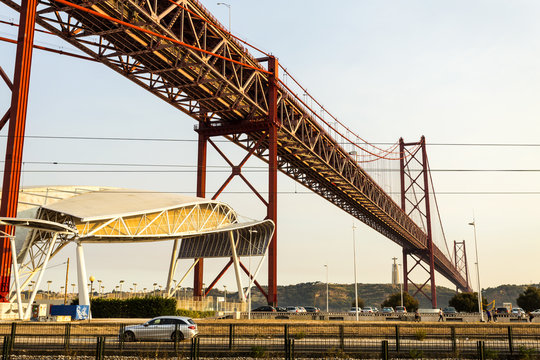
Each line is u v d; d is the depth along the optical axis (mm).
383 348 20938
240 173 75000
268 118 72188
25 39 39219
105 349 22938
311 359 22234
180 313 55156
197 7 54656
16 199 37125
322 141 89438
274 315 59719
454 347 22766
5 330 29469
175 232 63375
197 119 75375
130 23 49000
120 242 59969
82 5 45969
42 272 42312
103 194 63688
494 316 59594
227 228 68938
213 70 58469
